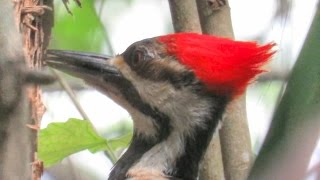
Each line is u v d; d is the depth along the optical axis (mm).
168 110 9953
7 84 5094
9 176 5145
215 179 10008
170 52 10039
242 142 9992
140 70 10141
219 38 9742
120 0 14820
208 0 10344
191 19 10391
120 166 10039
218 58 9648
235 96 9727
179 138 9898
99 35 14062
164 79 10016
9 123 5129
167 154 9891
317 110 4773
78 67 10414
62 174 11578
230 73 9609
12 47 5141
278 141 4727
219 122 9859
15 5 9414
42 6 9734
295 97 4844
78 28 14047
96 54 10500
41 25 9836
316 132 4699
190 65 9891
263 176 4648
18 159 5180
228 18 10391
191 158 9891
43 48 9984
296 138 4691
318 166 4816
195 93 9875
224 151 10039
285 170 4527
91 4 13922
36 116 9508
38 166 9414
